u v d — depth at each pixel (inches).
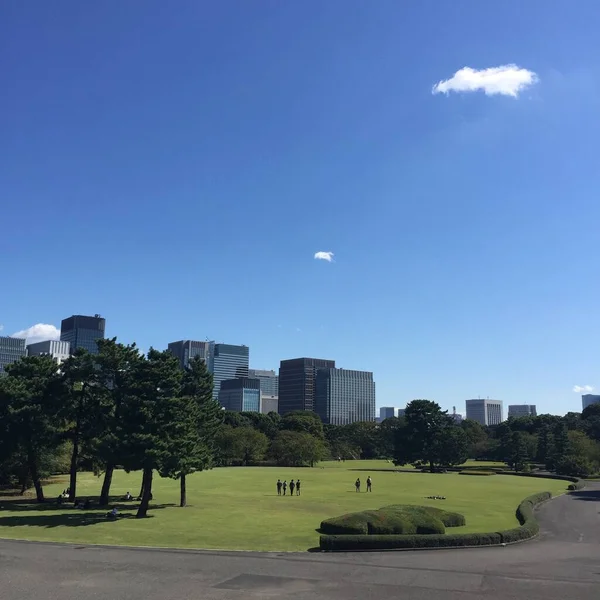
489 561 971.9
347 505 2041.1
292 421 6481.3
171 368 1772.9
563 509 1951.3
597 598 711.7
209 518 1652.3
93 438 2069.4
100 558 977.5
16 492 2561.5
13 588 749.3
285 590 742.5
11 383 2159.2
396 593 729.6
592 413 7140.8
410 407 5044.3
